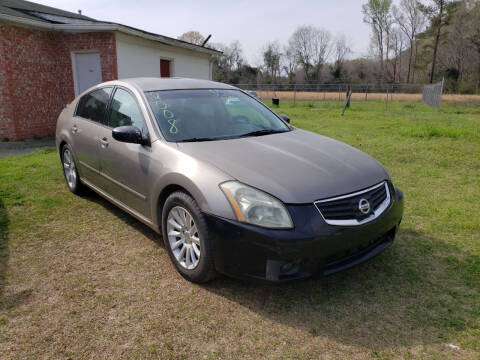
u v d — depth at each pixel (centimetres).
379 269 325
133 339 239
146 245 365
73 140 461
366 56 6738
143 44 1152
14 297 280
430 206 471
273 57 6600
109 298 281
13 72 928
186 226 298
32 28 973
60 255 344
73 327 250
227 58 6425
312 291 294
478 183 568
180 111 364
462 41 4953
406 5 6219
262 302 279
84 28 987
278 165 289
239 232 256
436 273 318
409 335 245
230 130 364
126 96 391
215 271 284
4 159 709
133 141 334
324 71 6706
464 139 911
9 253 346
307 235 249
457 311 268
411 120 1509
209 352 230
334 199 265
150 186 326
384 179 313
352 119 1583
